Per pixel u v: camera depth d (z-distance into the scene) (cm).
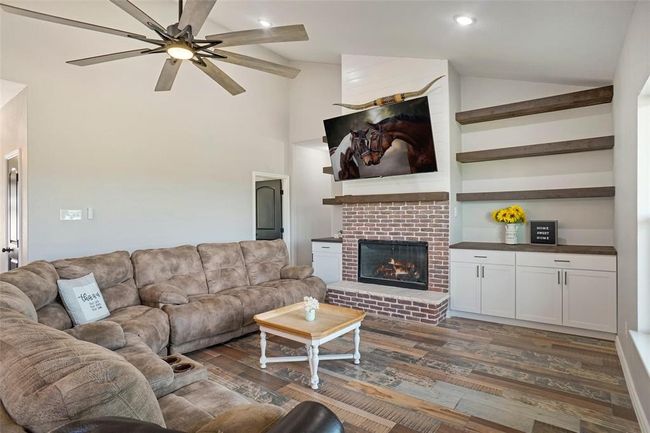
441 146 462
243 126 594
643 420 217
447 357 330
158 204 483
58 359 96
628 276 290
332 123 520
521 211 445
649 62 213
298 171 695
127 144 452
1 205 456
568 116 435
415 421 231
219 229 556
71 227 404
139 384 98
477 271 434
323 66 634
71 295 298
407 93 460
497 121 479
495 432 219
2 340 108
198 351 352
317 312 343
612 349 343
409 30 370
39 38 380
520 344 359
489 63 422
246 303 389
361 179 527
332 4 345
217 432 117
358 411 243
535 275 398
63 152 398
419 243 477
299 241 695
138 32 450
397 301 447
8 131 427
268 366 316
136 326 296
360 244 531
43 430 85
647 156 252
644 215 253
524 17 285
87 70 416
